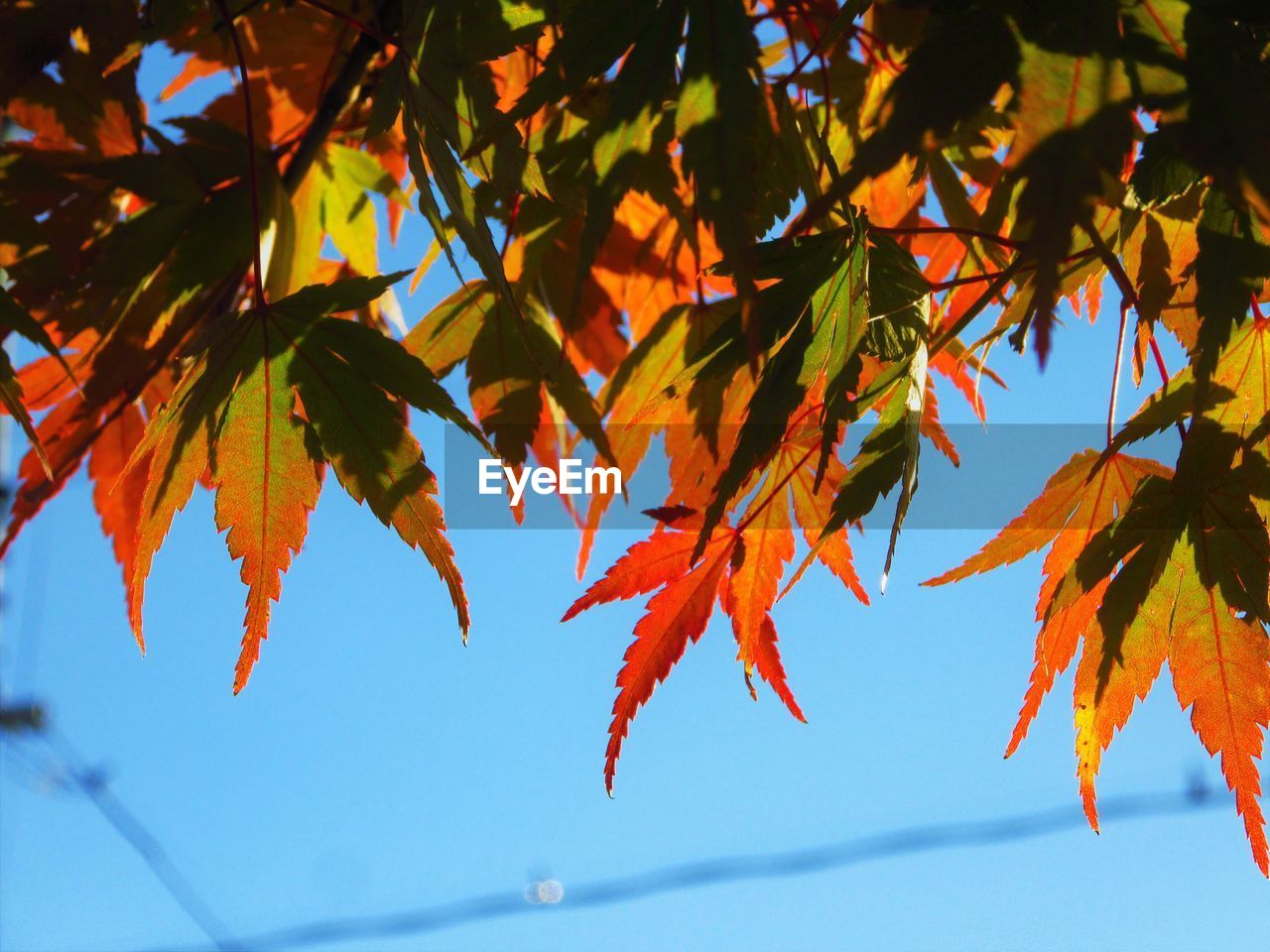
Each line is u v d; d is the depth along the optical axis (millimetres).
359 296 559
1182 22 494
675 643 568
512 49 532
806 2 575
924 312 542
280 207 604
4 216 586
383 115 550
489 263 534
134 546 615
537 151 573
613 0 519
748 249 500
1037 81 491
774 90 550
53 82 586
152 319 594
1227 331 512
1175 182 517
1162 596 545
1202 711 547
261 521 556
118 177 589
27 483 598
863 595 580
